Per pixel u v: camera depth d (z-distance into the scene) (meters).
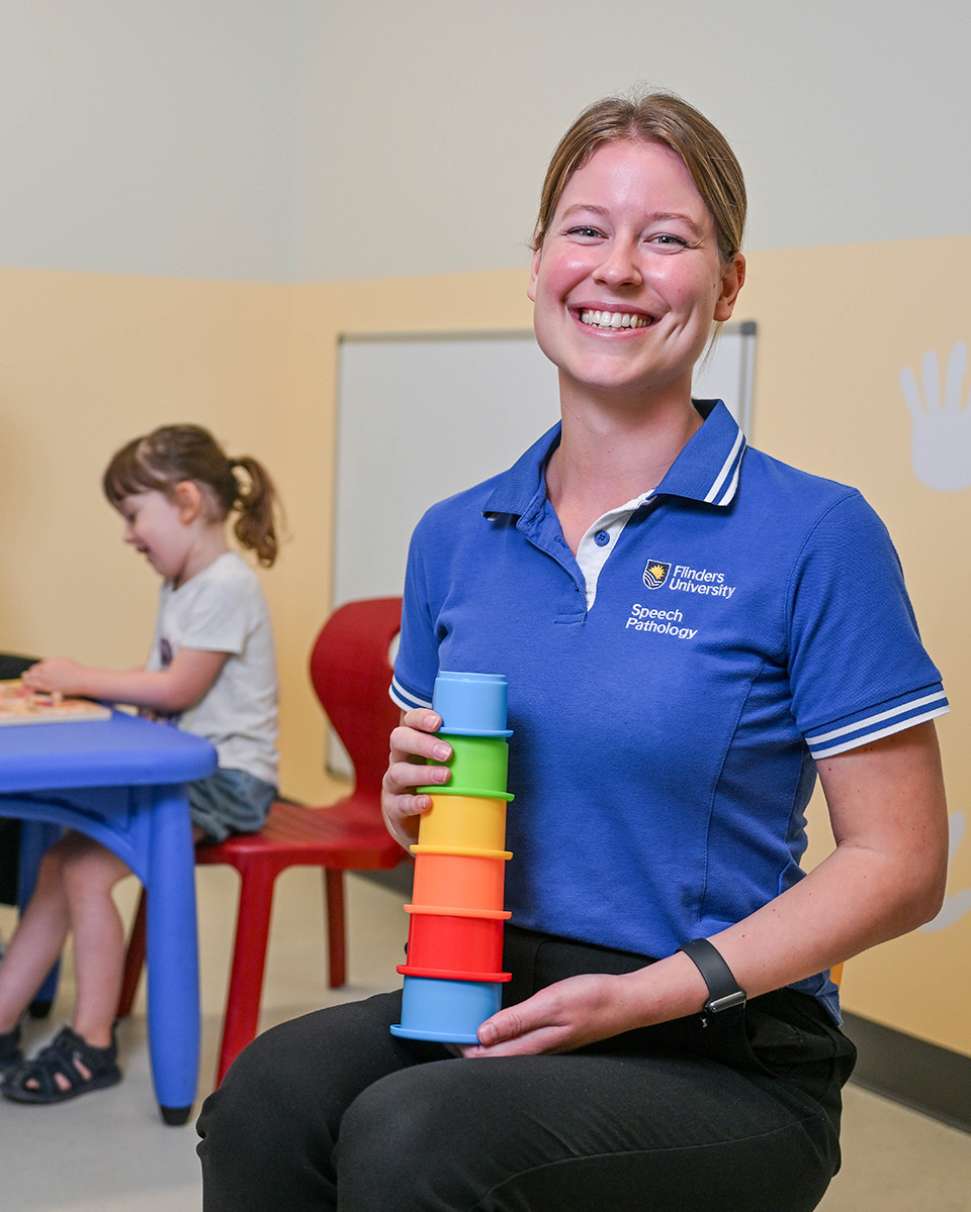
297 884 3.44
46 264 3.54
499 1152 1.04
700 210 1.25
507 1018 1.13
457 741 1.20
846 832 1.19
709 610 1.20
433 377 3.30
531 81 3.05
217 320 3.74
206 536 2.53
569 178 1.29
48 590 3.61
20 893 2.54
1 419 3.53
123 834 2.12
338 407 3.63
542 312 1.30
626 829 1.21
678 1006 1.13
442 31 3.28
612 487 1.29
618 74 2.85
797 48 2.51
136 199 3.63
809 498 1.21
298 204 3.79
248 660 2.47
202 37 3.66
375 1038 1.22
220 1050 2.31
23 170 3.50
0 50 3.45
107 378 3.63
